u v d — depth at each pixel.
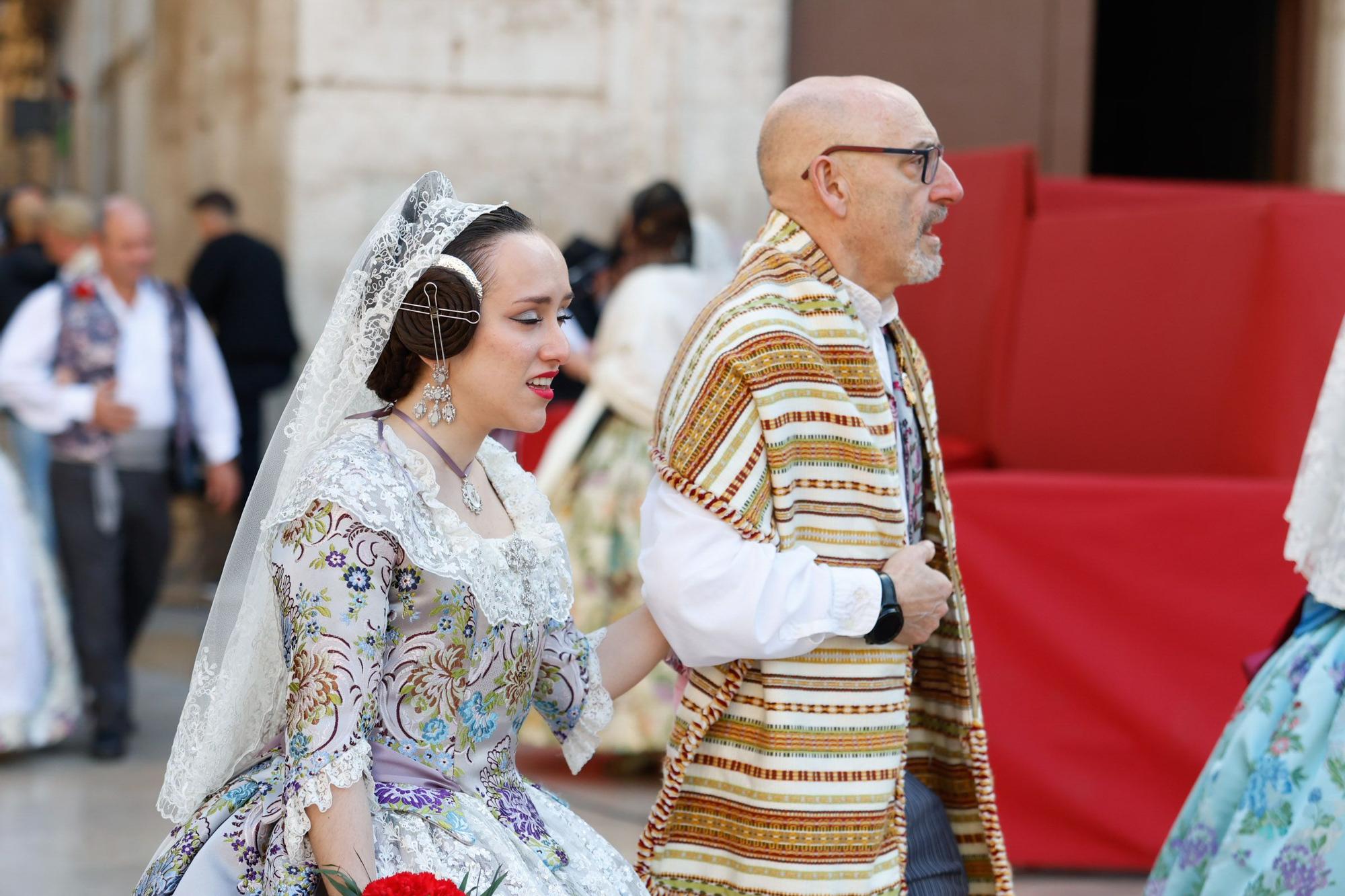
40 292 10.77
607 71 14.51
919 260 5.00
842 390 4.87
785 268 4.95
